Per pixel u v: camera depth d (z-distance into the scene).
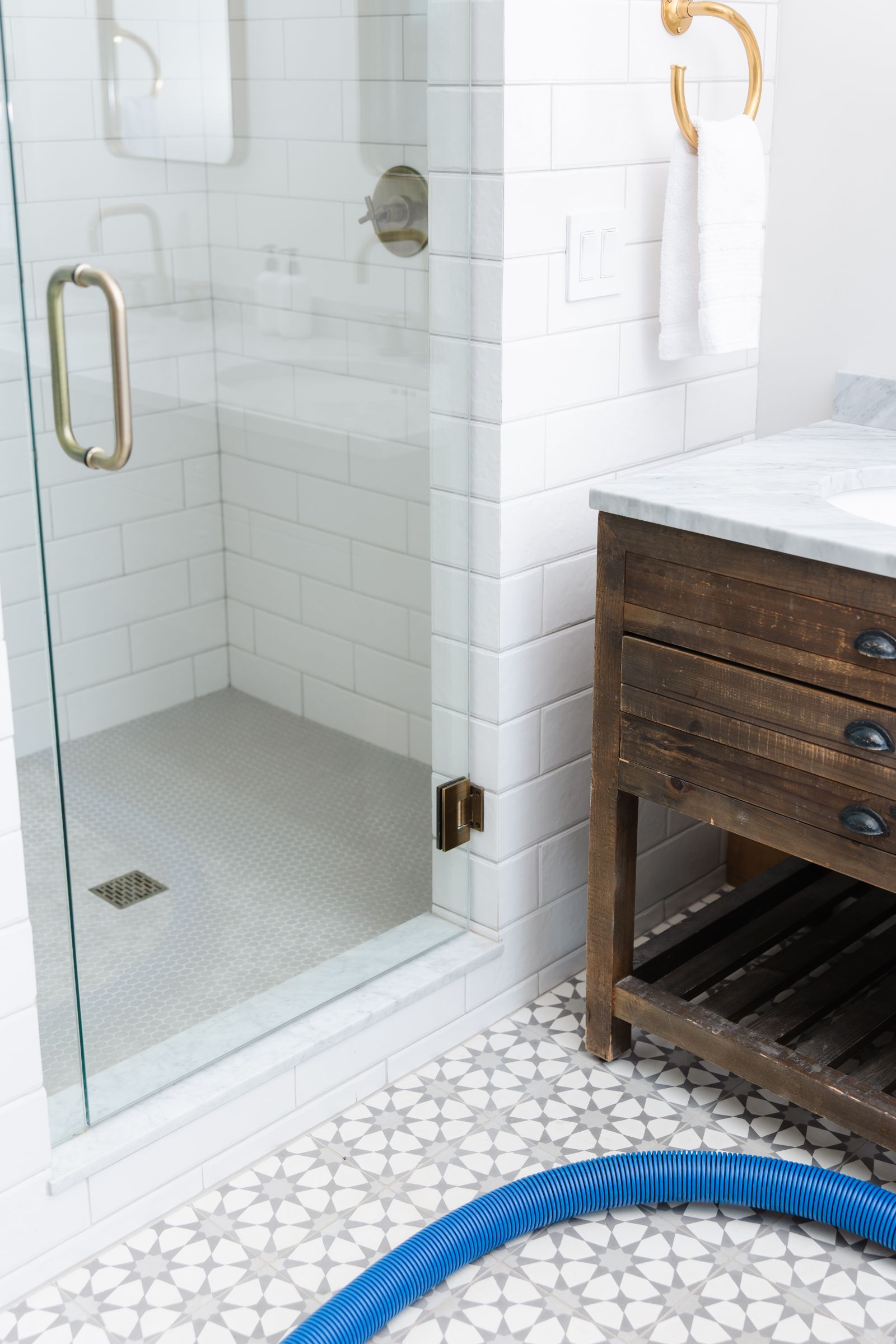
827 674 1.61
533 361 1.88
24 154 1.56
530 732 2.06
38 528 1.56
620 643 1.82
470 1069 2.04
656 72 1.92
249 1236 1.73
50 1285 1.66
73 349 1.67
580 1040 2.11
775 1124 1.92
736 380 2.24
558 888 2.20
